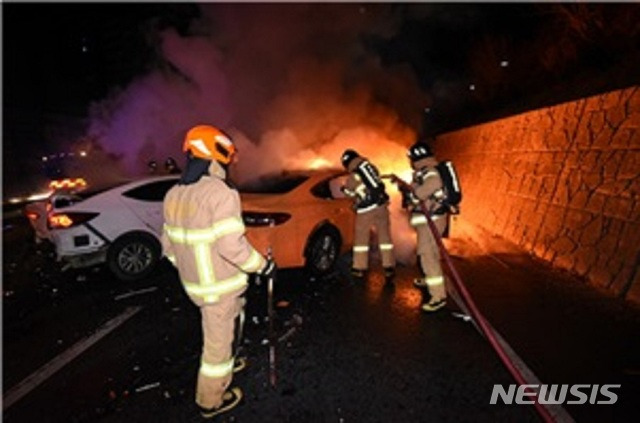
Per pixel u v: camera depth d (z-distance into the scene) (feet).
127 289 17.89
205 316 8.69
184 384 10.81
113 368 11.73
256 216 15.49
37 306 16.65
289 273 18.85
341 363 11.28
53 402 10.29
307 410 9.46
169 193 8.78
